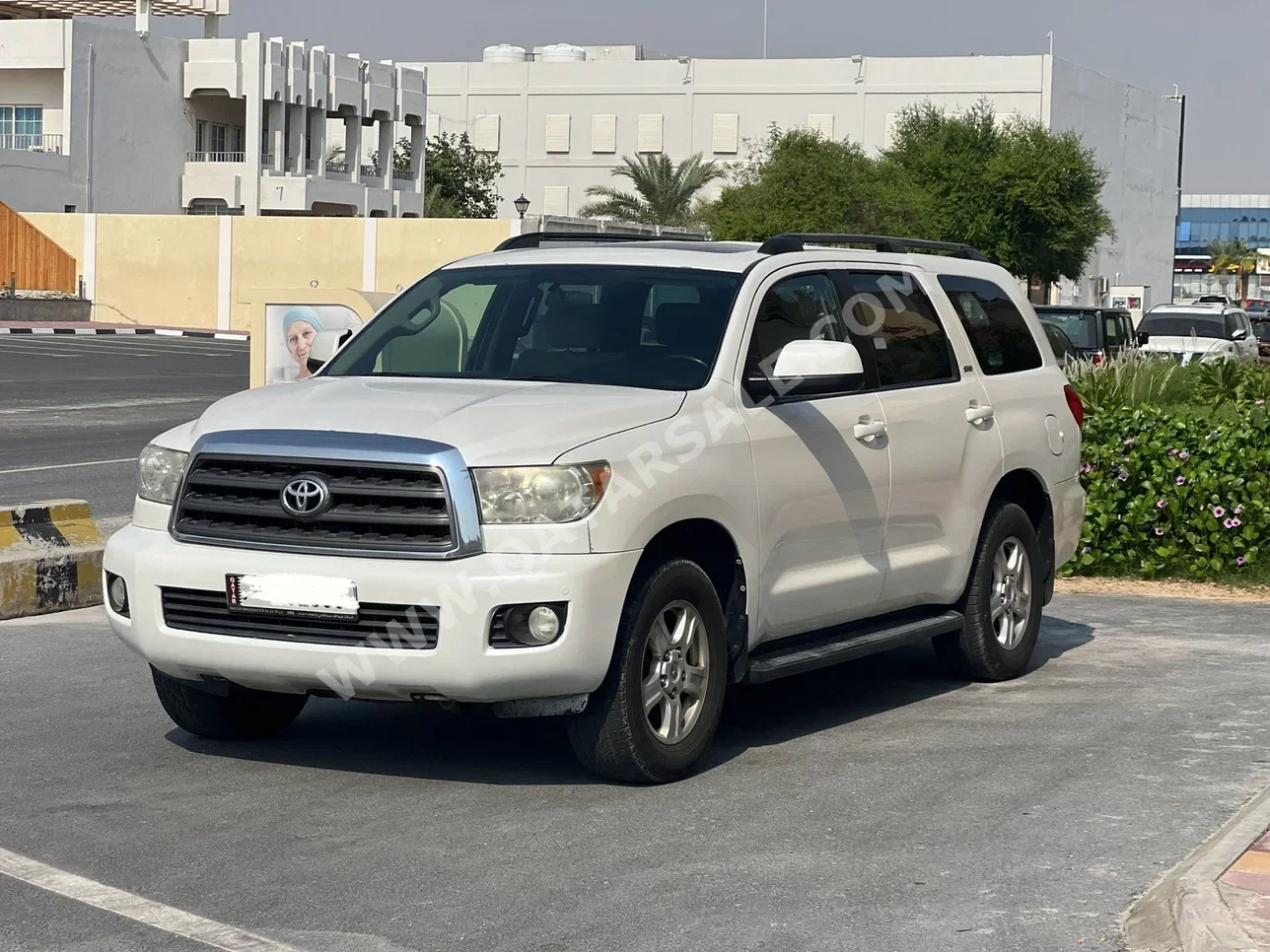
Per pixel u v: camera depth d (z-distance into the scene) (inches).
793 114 3378.4
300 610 227.0
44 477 622.5
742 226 2156.7
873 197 2174.0
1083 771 254.8
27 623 376.8
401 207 2723.9
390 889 196.1
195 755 259.6
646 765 239.6
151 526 245.3
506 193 3563.0
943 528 306.3
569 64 3503.9
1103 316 942.4
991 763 259.6
